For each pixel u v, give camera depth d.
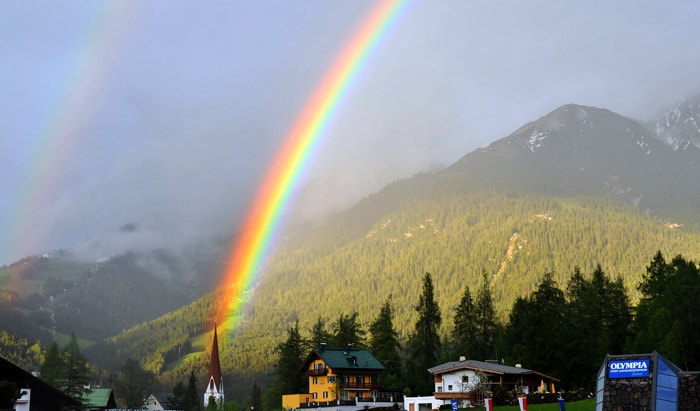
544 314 147.62
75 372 145.62
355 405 122.56
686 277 117.38
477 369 109.19
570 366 131.75
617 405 55.66
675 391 54.91
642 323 129.38
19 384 86.56
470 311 166.62
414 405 115.19
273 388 168.00
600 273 153.25
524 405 59.25
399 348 160.38
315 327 180.50
